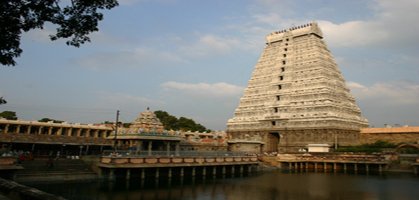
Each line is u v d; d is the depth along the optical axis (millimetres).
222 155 76500
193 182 58562
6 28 15586
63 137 86750
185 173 66188
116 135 68000
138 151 62906
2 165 45156
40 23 16297
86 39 17875
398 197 45656
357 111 126938
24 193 13227
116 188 48562
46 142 80625
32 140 79875
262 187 54656
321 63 119562
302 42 127625
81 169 56000
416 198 45062
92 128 106875
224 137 148625
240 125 132000
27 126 96438
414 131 104438
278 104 123438
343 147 104062
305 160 92688
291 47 129750
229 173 76812
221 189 51594
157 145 81562
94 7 17047
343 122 112000
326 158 89750
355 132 116438
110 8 17438
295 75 124562
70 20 16922
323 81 115812
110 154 58625
